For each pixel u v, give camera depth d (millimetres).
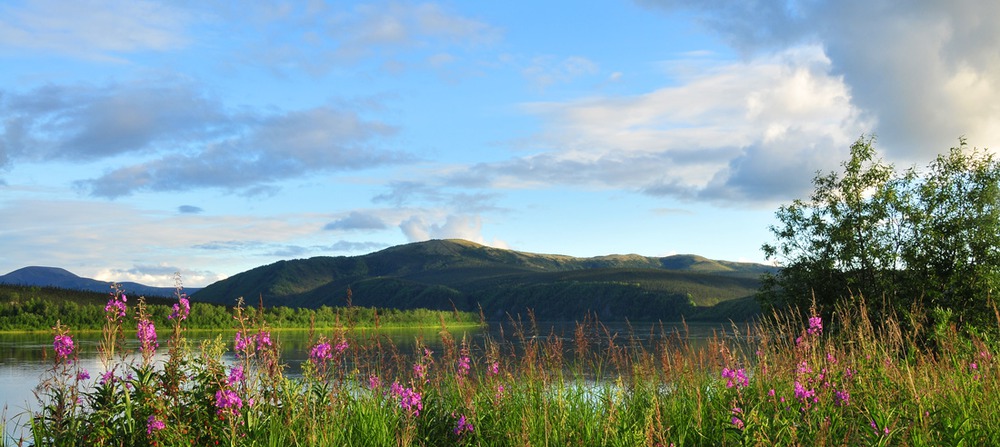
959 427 6582
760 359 8820
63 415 6770
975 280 19125
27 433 7785
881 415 7051
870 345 9953
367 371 9195
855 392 8383
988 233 19422
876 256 20906
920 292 19609
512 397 8914
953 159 20969
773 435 6859
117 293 7383
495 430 8031
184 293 7570
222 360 7586
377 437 7504
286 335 70188
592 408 8617
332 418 7453
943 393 8117
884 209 21125
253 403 7504
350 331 8906
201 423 7062
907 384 8281
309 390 7844
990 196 19812
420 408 8008
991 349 10477
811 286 21953
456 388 9297
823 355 9273
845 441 6496
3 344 56625
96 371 14500
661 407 8180
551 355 9711
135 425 6953
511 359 9922
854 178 21906
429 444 7918
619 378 8844
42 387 6879
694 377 8977
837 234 21469
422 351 9484
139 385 7023
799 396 7621
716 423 7816
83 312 81188
